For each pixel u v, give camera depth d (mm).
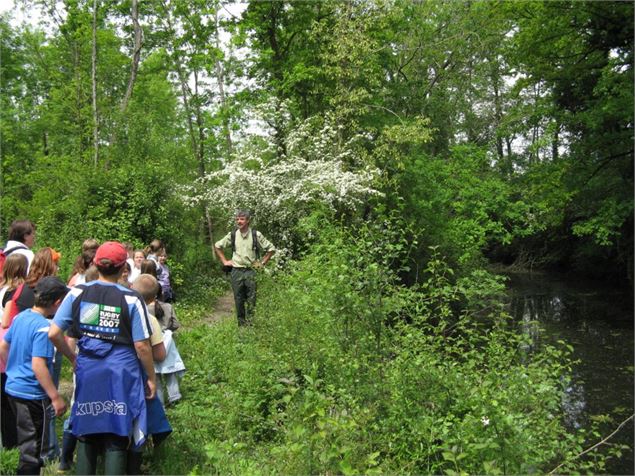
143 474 4473
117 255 4004
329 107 18375
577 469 5227
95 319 3898
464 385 4727
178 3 19297
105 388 3832
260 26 18281
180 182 16141
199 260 17828
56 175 16031
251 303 9227
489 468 3609
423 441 4438
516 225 23500
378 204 14469
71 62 24656
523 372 4816
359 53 16672
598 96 17469
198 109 22984
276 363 5824
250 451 4949
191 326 11531
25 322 4355
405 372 4832
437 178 20266
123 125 17750
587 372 11250
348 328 5016
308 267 7277
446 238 17641
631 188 16391
